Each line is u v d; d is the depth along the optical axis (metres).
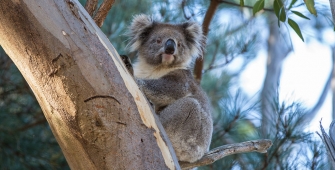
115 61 5.69
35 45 5.34
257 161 10.60
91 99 5.39
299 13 8.27
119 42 13.04
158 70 9.87
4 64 13.11
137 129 5.62
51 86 5.40
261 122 11.90
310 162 10.18
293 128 10.38
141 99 5.83
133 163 5.51
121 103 5.54
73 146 5.53
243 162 10.88
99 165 5.50
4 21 5.33
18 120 12.70
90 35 5.57
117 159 5.48
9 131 12.27
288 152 10.38
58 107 5.43
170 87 9.07
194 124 8.55
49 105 5.48
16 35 5.36
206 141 8.70
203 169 10.92
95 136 5.44
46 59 5.36
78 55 5.41
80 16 5.57
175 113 8.57
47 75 5.39
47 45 5.33
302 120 10.70
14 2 5.27
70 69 5.36
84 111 5.38
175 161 5.96
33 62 5.39
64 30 5.41
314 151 10.20
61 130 5.51
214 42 14.36
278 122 10.62
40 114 12.91
